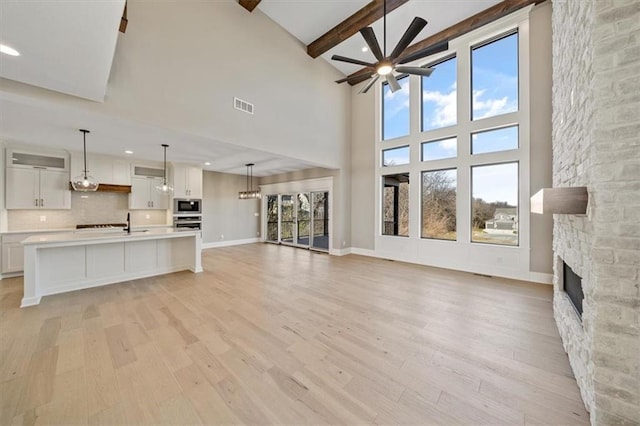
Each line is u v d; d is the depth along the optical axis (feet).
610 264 4.52
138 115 10.72
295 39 17.85
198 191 22.24
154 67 11.18
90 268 12.96
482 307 10.56
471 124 16.11
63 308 10.22
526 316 9.70
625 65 4.38
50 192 16.10
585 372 5.33
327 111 20.61
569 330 6.87
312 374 6.33
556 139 8.91
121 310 10.08
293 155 17.80
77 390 5.69
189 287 13.02
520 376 6.28
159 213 21.36
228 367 6.57
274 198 28.96
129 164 19.25
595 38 4.65
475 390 5.81
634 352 4.32
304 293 12.23
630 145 4.34
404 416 5.09
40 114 10.05
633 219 4.34
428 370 6.52
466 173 16.42
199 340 7.86
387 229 21.01
